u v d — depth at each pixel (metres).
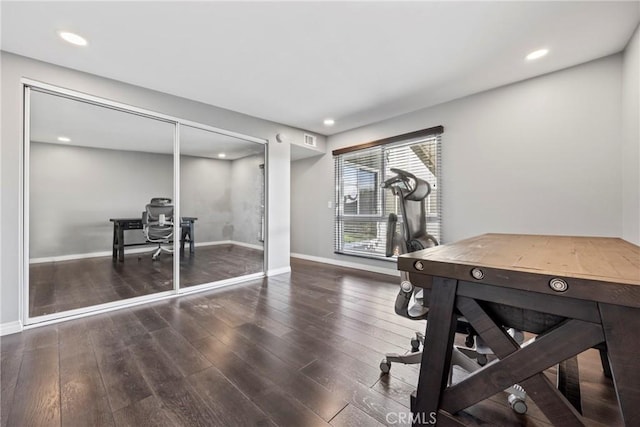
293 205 5.36
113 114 2.73
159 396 1.34
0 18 1.70
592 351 1.76
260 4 1.63
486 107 2.91
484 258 1.05
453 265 0.96
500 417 1.20
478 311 0.96
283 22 1.80
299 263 4.74
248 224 3.84
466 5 1.66
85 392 1.36
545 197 2.56
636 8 1.68
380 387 1.42
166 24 1.80
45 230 2.85
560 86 2.47
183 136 3.33
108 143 3.26
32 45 2.00
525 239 1.80
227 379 1.48
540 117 2.58
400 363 1.61
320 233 4.86
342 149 4.39
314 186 4.95
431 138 3.37
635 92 1.95
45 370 1.55
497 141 2.84
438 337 1.02
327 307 2.60
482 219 2.95
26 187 2.15
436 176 3.31
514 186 2.74
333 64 2.35
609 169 2.25
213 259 3.71
